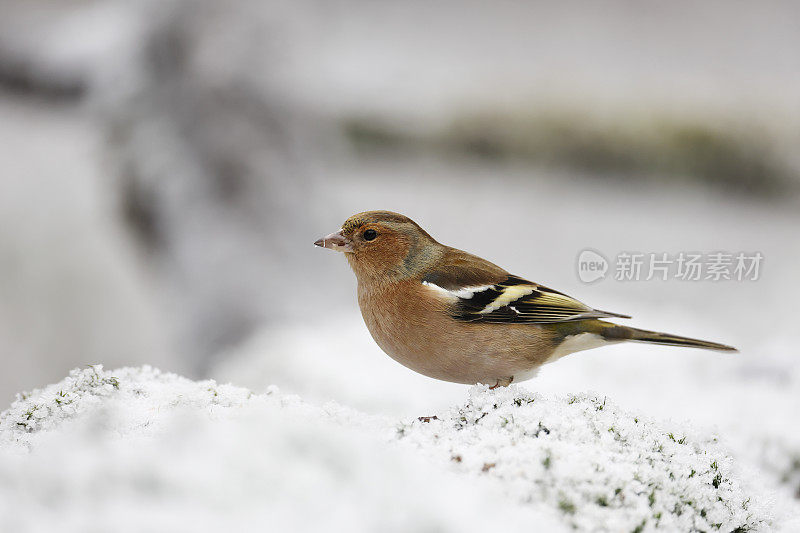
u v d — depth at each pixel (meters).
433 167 20.12
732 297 13.91
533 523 3.33
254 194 13.73
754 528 4.15
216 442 3.55
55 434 3.96
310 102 15.31
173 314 13.27
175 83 14.21
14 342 15.16
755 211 18.58
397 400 8.17
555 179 20.00
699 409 7.38
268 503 3.10
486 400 4.53
